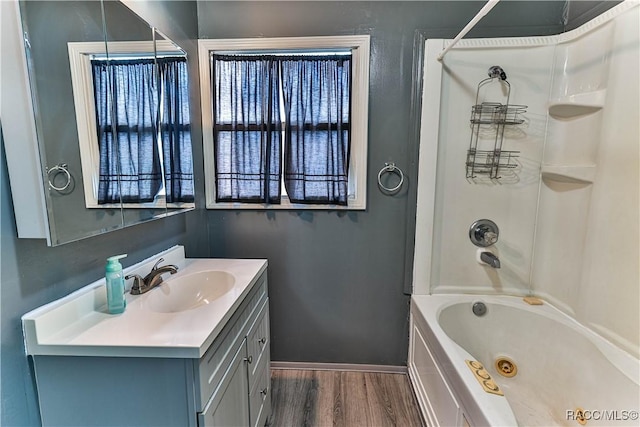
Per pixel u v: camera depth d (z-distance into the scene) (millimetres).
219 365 1076
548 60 1857
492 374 1878
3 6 837
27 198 896
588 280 1619
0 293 867
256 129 1969
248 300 1420
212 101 1970
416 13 1852
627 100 1397
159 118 1524
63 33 985
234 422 1229
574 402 1548
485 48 1866
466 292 2080
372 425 1732
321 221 2053
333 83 1905
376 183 1990
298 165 1979
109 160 1183
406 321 2117
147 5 1457
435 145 1936
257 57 1911
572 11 1758
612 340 1478
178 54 1703
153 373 942
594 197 1587
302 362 2197
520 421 1586
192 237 1922
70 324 1021
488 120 1928
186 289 1479
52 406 971
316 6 1863
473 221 2018
